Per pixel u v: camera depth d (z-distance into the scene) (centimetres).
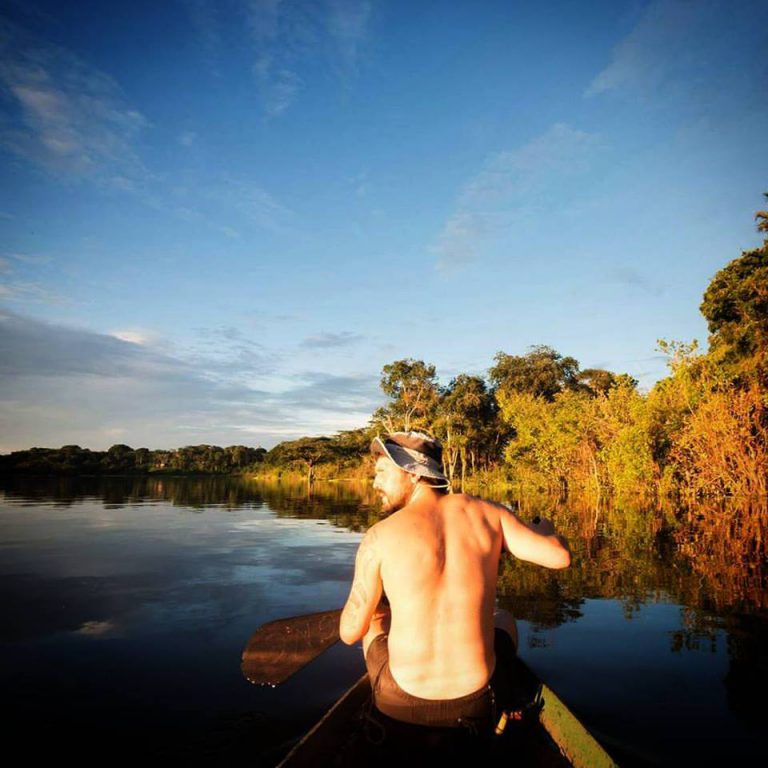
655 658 371
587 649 390
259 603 525
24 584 610
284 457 6656
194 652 389
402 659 175
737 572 680
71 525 1214
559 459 2914
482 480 4125
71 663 366
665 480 1923
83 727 275
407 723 173
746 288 1795
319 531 1123
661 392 2059
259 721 282
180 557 792
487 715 175
